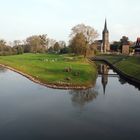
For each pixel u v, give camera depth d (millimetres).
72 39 135875
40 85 62219
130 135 31750
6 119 37031
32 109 42062
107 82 71500
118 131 33125
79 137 31047
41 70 81562
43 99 48719
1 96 50562
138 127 34438
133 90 59719
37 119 37188
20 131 32625
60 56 150375
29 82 65938
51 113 40062
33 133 32062
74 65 96625
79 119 37625
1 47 184375
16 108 42469
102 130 33312
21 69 87000
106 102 47625
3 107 43000
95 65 120625
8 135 31297
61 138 30641
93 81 69438
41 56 151625
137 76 71688
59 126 34500
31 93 53469
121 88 62219
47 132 32375
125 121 36844
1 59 126500
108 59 148750
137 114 40094
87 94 54312
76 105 45062
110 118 38094
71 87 59812
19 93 53281
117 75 87938
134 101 48688
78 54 134250
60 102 46875
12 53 179625
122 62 114438
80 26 135375
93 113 40344
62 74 72312
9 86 60625
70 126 34625
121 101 48656
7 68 95875
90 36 132625
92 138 30797
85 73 76000
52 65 93688
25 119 37156
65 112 40656
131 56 144500
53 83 61625
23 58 131750
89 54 132625
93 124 35469
